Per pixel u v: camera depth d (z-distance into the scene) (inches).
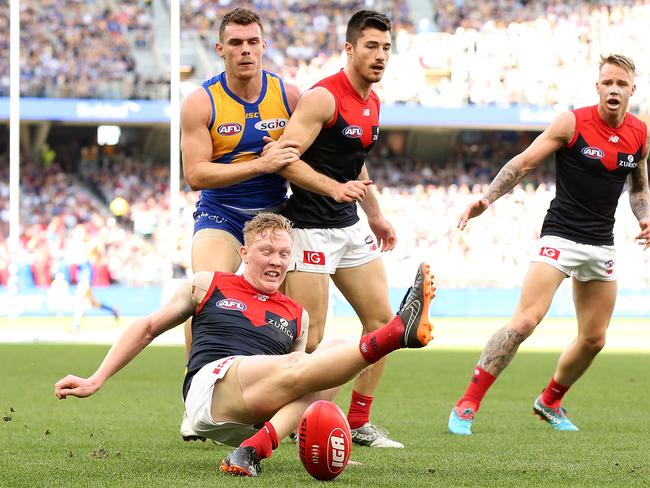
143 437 244.4
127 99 1117.7
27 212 1160.8
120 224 1160.8
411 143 1270.9
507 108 1146.0
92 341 693.9
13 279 922.1
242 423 177.0
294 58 1214.3
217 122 236.4
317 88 237.0
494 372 263.6
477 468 192.7
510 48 1183.6
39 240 1095.6
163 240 1126.4
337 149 241.0
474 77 1157.7
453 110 1141.1
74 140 1227.2
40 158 1206.3
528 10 1233.4
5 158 1197.1
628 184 286.0
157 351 619.8
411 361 550.9
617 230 1117.1
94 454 208.2
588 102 1168.2
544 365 522.3
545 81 1163.9
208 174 229.6
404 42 1160.8
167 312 184.7
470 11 1252.5
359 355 162.1
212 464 194.1
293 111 243.0
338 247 243.3
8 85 1128.2
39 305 1027.9
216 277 188.1
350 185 227.5
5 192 1170.6
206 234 242.4
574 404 341.1
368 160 1264.8
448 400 352.2
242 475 173.3
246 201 243.3
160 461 199.5
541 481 175.2
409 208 1180.5
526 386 410.6
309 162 241.8
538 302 266.1
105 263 1092.5
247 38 230.7
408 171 1250.0
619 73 262.2
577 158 265.4
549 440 245.9
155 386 394.9
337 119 237.8
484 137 1277.1
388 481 172.1
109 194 1193.4
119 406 321.4
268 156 224.8
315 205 240.5
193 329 187.5
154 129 1219.9
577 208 267.1
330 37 1232.8
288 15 1243.2
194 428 181.5
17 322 922.7
